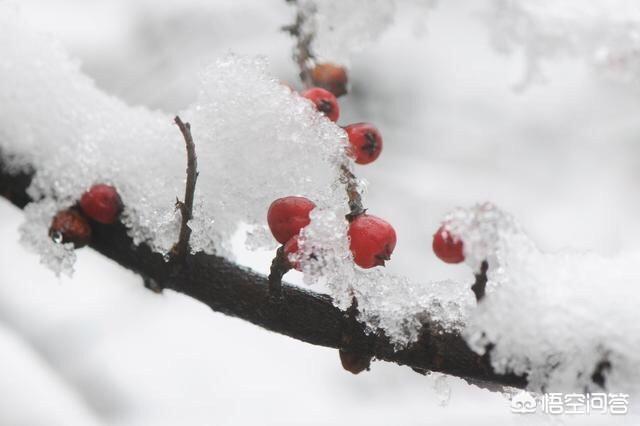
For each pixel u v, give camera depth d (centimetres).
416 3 43
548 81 43
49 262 34
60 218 34
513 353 32
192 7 71
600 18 42
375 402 72
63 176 34
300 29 38
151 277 34
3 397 44
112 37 71
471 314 33
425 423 61
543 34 42
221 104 35
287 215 33
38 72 35
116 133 35
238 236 64
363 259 33
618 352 32
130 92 67
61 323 63
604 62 42
